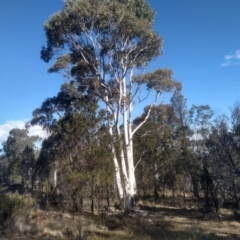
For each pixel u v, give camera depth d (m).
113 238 15.14
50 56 28.56
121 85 28.72
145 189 44.50
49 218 17.78
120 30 26.52
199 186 32.19
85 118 23.72
